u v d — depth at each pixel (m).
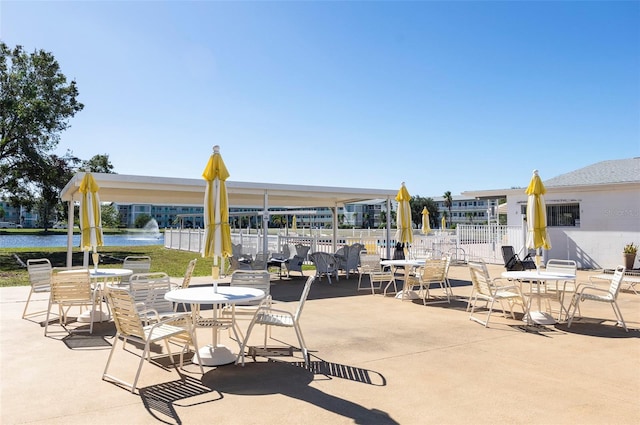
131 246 33.91
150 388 4.18
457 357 5.18
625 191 15.29
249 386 4.22
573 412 3.59
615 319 7.34
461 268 15.84
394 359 5.10
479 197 20.36
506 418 3.47
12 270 16.80
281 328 6.73
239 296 4.99
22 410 3.65
